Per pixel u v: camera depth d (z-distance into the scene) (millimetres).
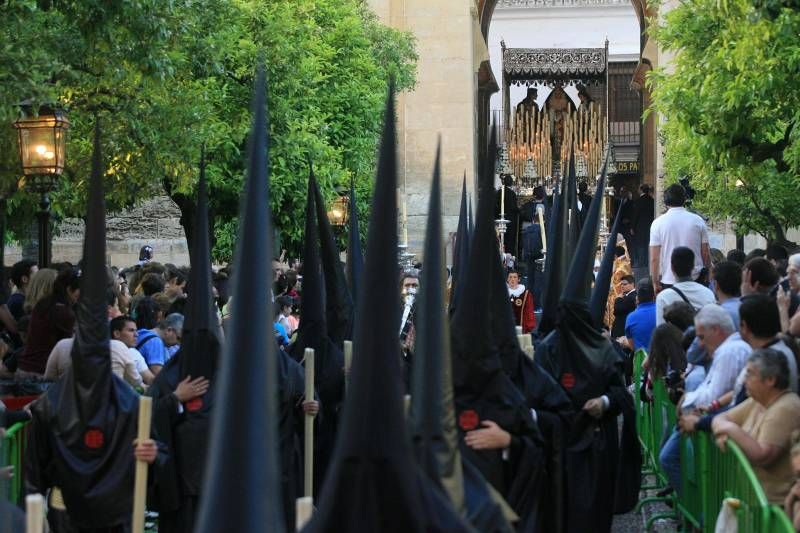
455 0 37156
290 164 23906
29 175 15258
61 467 8680
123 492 8672
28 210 23438
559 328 10094
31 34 15453
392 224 4375
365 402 4227
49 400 8766
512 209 38562
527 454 8164
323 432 10992
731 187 26734
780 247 17062
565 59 53406
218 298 16750
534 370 9281
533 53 53531
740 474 7551
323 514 4184
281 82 23484
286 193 24219
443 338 5523
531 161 50031
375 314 4289
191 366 9258
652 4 21609
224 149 23328
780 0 14391
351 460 4188
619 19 62156
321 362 11078
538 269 29656
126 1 15586
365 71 29219
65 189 19609
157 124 18188
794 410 8039
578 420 9805
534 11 62438
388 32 33188
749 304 9070
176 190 20766
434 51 37250
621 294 20734
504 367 8914
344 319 11812
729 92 16109
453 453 5551
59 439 8680
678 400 11375
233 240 26594
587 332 10055
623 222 42250
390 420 4215
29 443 8750
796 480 7797
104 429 8695
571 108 53969
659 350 12516
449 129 37125
